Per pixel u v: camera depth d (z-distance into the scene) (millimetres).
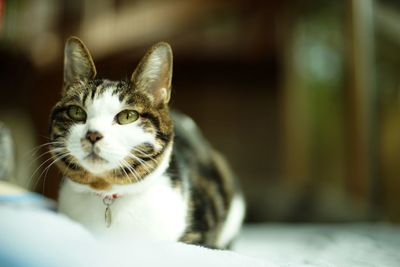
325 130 1113
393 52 903
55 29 952
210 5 1095
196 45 1358
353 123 955
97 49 990
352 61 954
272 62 1495
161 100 476
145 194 456
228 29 1322
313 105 1172
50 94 934
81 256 328
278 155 1539
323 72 1120
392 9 898
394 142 926
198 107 1569
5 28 870
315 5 1134
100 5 985
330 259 503
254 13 1230
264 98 1574
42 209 411
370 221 892
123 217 446
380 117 931
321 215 930
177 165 511
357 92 943
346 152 1008
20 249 318
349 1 961
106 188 449
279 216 954
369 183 929
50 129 469
